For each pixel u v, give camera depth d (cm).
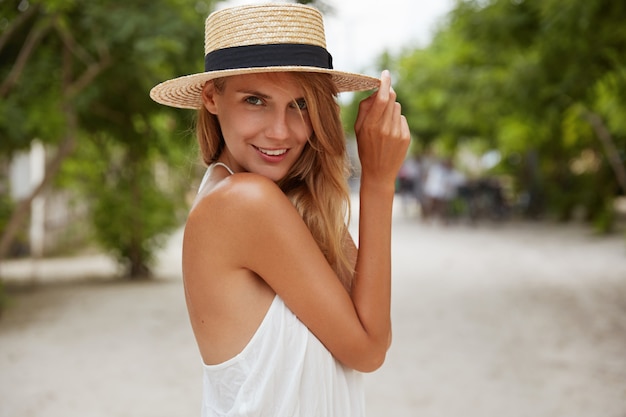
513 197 2384
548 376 550
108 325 781
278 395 149
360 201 164
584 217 1969
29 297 984
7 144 880
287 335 150
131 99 1017
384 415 466
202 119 174
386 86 160
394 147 161
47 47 856
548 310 806
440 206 2177
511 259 1267
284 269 148
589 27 727
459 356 617
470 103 1588
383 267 160
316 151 167
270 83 153
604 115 1438
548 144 1908
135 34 745
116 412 479
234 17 152
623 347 631
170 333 737
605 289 922
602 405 479
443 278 1080
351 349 153
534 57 931
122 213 1172
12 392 526
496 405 483
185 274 156
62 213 1733
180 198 1241
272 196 149
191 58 816
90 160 1173
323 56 157
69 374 577
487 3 964
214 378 154
